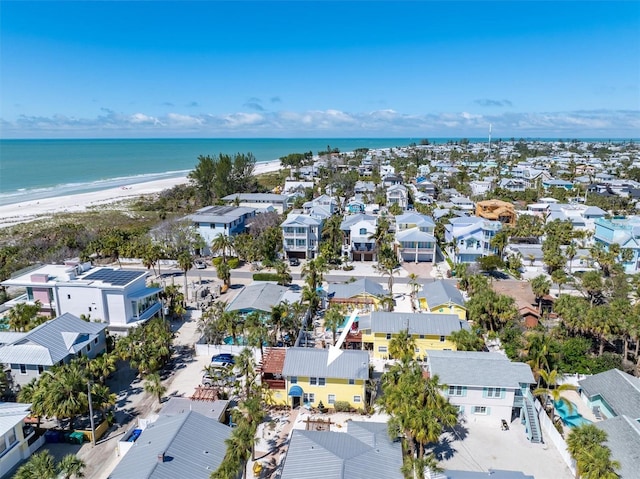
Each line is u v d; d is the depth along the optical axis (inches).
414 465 1375.5
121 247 3914.9
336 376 1857.8
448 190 7559.1
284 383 1919.3
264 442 1695.4
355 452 1427.2
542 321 2699.3
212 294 3257.9
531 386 2005.4
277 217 5093.5
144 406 1923.0
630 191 7091.5
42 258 3796.8
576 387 1883.6
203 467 1379.2
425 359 2304.4
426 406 1489.9
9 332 2165.4
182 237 4163.4
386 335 2320.4
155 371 2161.7
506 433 1765.5
